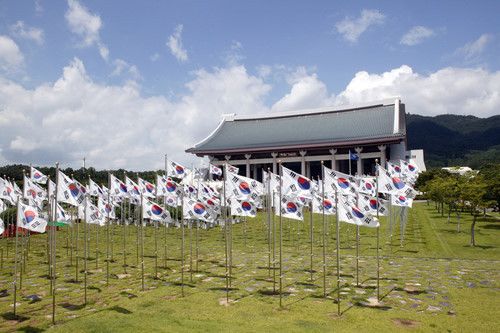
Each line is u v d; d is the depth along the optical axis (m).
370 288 23.70
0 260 34.34
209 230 52.56
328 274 27.58
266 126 125.25
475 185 43.47
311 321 17.70
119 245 42.31
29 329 16.92
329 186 24.33
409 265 30.73
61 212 27.92
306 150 106.00
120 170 95.69
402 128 105.75
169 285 24.66
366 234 47.38
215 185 57.41
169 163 41.31
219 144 116.62
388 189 29.23
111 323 17.30
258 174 123.81
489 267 29.84
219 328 16.72
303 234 48.59
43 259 34.75
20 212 20.34
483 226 52.41
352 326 17.09
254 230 51.94
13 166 79.38
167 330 16.41
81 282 25.91
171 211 55.09
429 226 52.88
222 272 28.39
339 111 122.00
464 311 19.20
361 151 104.12
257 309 19.55
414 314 18.77
